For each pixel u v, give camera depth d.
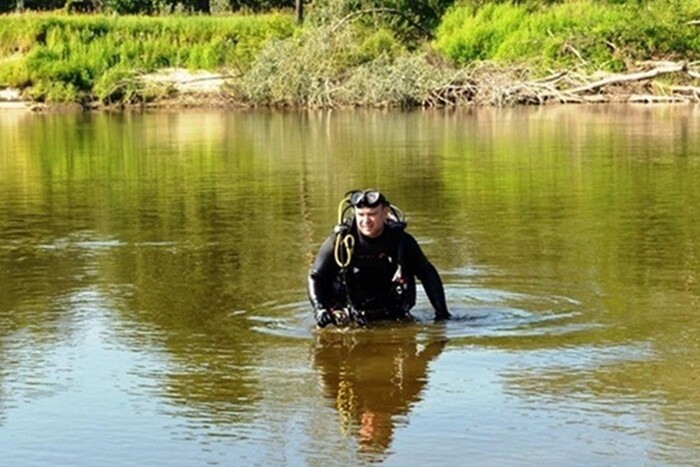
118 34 42.53
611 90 35.12
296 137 25.59
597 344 7.59
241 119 32.22
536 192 15.57
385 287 8.34
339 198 15.32
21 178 18.72
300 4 45.72
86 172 19.44
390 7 41.28
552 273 9.94
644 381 6.76
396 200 15.00
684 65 33.91
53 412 6.43
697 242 11.46
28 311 8.88
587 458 5.59
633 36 36.78
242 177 18.05
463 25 40.47
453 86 35.22
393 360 7.32
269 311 8.71
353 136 25.44
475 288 9.34
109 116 34.75
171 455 5.77
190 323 8.38
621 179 16.78
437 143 23.30
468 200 14.91
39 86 39.12
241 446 5.87
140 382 6.96
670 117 28.91
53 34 42.12
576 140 23.23
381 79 35.44
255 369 7.18
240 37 42.38
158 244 11.94
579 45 36.88
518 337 7.81
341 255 8.24
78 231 12.96
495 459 5.61
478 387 6.73
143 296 9.34
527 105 34.66
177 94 38.75
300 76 36.25
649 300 8.84
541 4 41.53
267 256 11.09
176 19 44.88
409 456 5.68
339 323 8.23
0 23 43.19
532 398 6.50
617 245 11.34
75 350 7.70
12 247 11.94
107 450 5.85
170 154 22.30
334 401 6.54
